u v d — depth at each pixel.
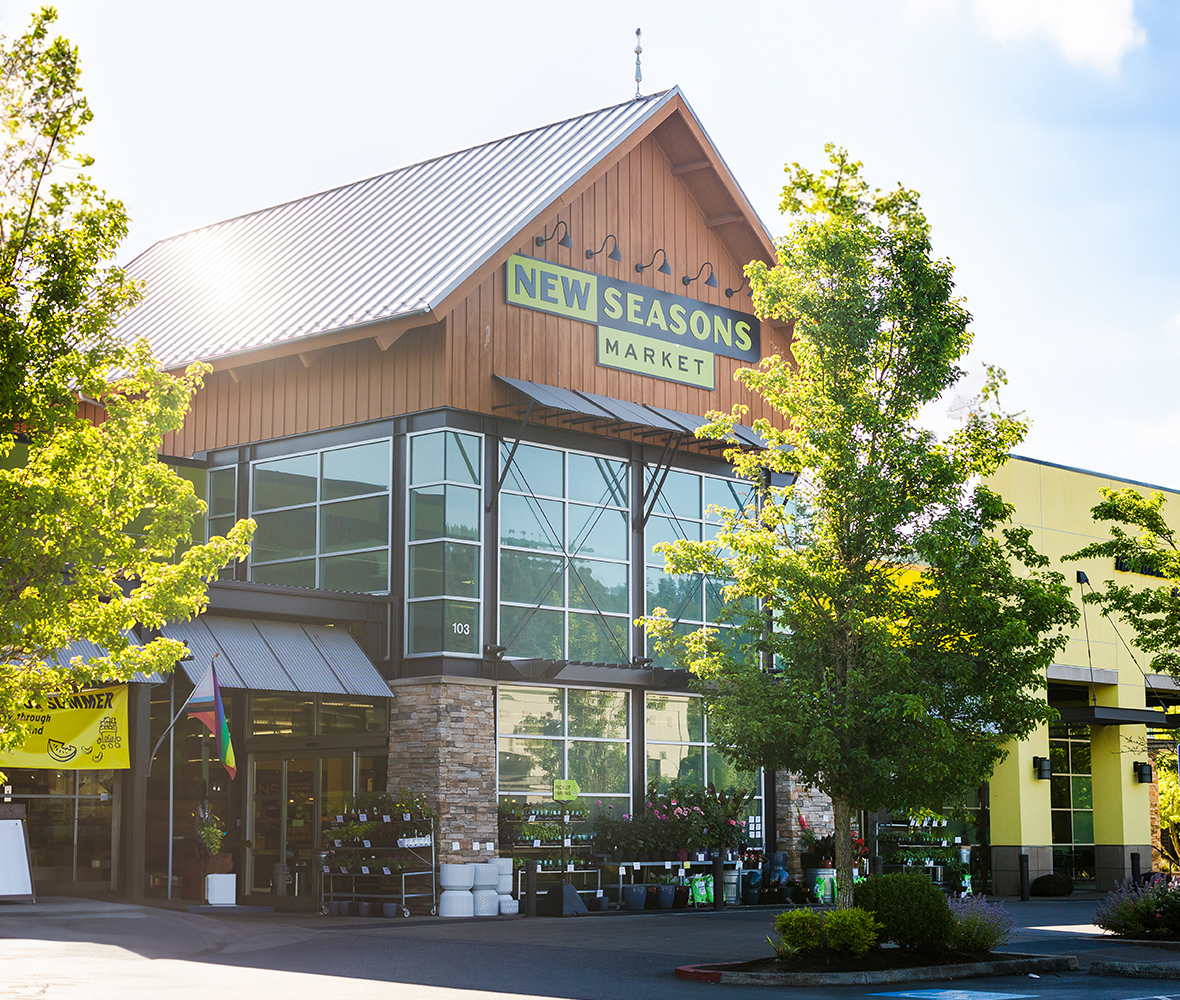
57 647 14.87
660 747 30.41
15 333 13.45
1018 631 18.19
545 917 25.70
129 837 24.22
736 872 29.86
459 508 27.34
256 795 28.44
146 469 15.24
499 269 28.72
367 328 27.33
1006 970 18.12
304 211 36.09
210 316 32.00
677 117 31.73
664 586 30.97
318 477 29.42
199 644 25.41
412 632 27.22
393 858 25.03
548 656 28.48
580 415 28.81
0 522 13.66
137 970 16.12
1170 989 16.31
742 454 21.12
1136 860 37.69
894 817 34.00
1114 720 36.12
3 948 17.61
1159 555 27.05
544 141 32.28
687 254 32.66
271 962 17.59
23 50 14.01
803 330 19.77
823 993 15.70
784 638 19.72
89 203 14.30
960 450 19.56
